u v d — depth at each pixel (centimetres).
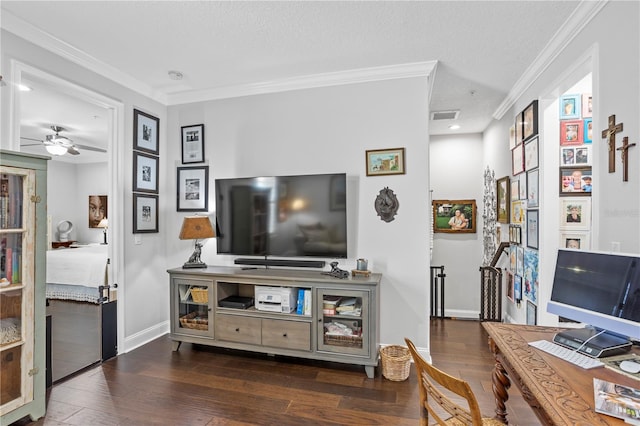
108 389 246
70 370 274
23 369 203
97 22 228
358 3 207
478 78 313
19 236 205
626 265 143
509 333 171
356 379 261
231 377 264
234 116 347
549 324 287
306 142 324
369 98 307
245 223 321
